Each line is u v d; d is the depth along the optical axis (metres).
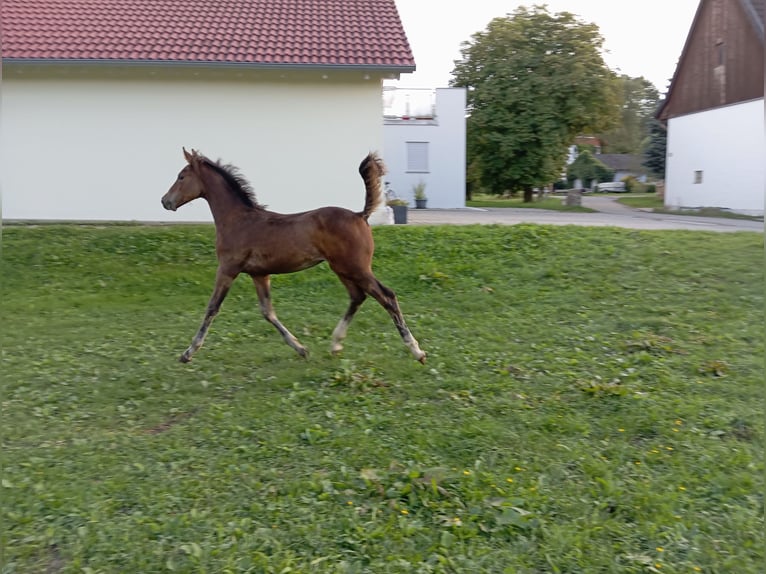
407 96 25.84
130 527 3.97
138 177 14.29
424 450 4.96
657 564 3.70
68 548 3.78
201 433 5.23
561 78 29.81
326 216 6.45
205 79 14.09
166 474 4.59
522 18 30.33
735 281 9.32
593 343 7.45
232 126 14.27
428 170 26.16
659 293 9.05
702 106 25.83
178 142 14.26
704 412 5.60
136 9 15.48
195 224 14.07
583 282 9.55
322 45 14.31
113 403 5.88
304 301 9.21
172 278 10.15
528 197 32.81
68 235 11.76
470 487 4.41
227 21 15.20
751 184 22.56
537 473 4.66
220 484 4.48
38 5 15.31
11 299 9.16
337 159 14.45
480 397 5.99
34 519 4.02
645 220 19.11
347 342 7.55
